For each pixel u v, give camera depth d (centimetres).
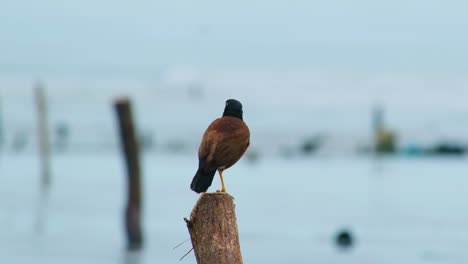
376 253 1992
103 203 2581
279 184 3053
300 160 4044
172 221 2312
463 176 3384
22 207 2478
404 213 2494
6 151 4200
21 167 3481
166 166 3612
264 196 2744
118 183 3025
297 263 1875
